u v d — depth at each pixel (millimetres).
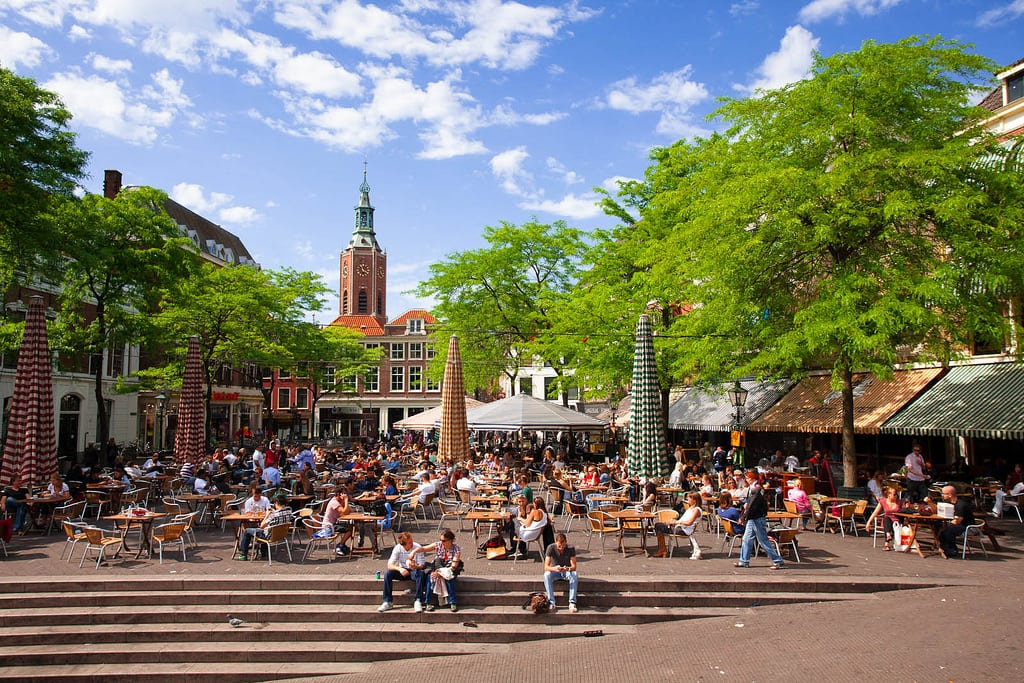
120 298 29094
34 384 18344
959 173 17703
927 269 17922
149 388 39000
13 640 11031
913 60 17781
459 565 12078
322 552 15070
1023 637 9883
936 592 12305
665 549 14844
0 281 24609
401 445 45625
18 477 17953
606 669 9750
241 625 11500
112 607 11930
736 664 9531
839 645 9945
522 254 34156
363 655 10789
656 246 22859
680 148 27938
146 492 21062
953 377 22125
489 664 10250
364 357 54875
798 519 17516
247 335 37281
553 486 19828
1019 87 22406
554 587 12484
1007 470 21125
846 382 19125
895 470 23047
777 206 17906
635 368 20203
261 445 33750
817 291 19625
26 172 19781
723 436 34781
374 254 112688
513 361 37344
